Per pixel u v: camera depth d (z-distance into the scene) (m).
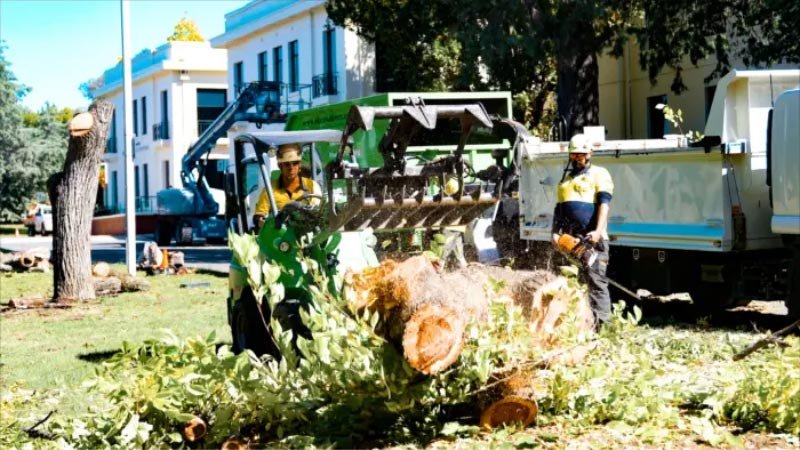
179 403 6.72
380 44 27.27
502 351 6.60
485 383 6.70
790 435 6.86
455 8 21.81
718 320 12.85
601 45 22.80
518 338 6.65
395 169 7.99
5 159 55.78
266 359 7.30
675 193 12.69
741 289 12.35
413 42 25.62
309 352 6.82
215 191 39.09
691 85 27.52
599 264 9.79
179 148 53.84
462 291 6.49
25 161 56.03
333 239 8.79
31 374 10.41
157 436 6.76
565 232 10.09
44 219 56.97
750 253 12.36
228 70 45.66
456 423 6.84
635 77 29.58
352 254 8.77
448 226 8.55
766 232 12.30
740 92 12.52
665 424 7.07
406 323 6.29
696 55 22.98
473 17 21.42
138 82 58.25
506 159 14.77
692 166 12.42
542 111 27.08
